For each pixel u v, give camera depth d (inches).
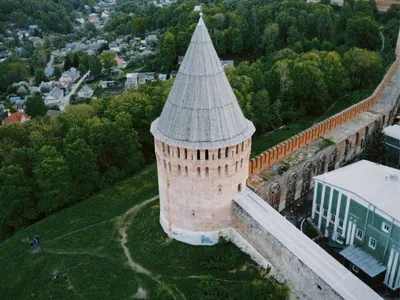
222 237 1776.6
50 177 2332.7
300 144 2418.8
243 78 3319.4
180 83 1576.0
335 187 2000.5
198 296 1592.0
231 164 1620.3
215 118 1552.7
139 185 2516.0
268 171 2217.0
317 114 3558.1
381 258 1861.5
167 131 1593.3
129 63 6939.0
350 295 1374.3
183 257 1753.2
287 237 1587.1
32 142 2721.5
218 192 1658.5
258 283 1612.9
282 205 2299.5
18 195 2351.1
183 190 1659.7
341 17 5477.4
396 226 1747.0
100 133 2615.7
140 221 2101.4
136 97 3038.9
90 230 2117.4
